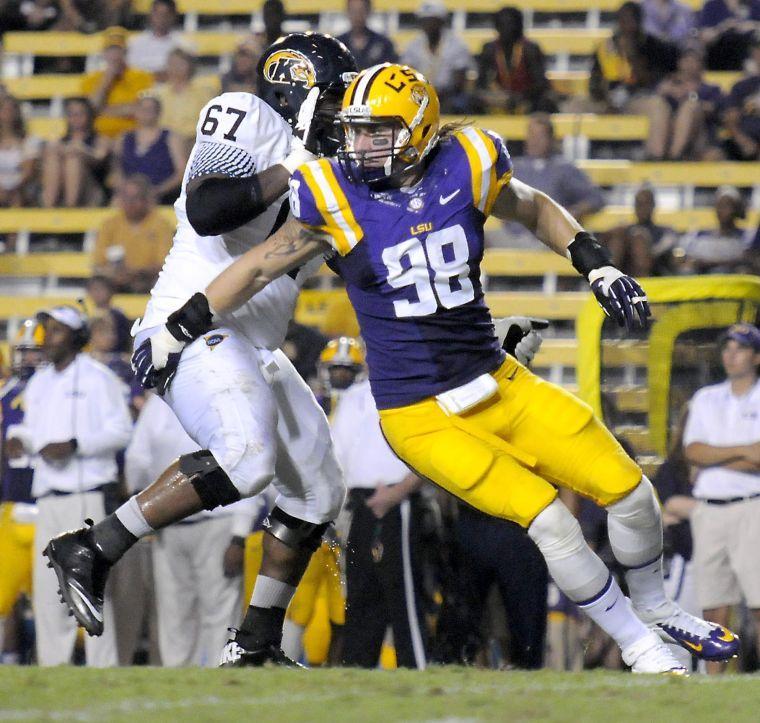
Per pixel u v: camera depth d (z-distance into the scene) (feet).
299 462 48.24
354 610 70.95
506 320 49.55
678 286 78.84
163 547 76.43
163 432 76.54
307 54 46.55
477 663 69.05
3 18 149.48
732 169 126.72
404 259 42.52
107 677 38.34
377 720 31.68
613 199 126.21
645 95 128.88
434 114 42.01
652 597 46.50
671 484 77.00
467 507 69.00
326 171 42.45
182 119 123.75
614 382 78.95
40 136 141.18
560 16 145.38
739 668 72.95
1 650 81.25
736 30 134.62
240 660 48.93
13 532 80.38
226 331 45.75
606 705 34.40
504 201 44.73
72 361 76.95
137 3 149.69
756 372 73.56
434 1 127.13
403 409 43.91
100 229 115.75
